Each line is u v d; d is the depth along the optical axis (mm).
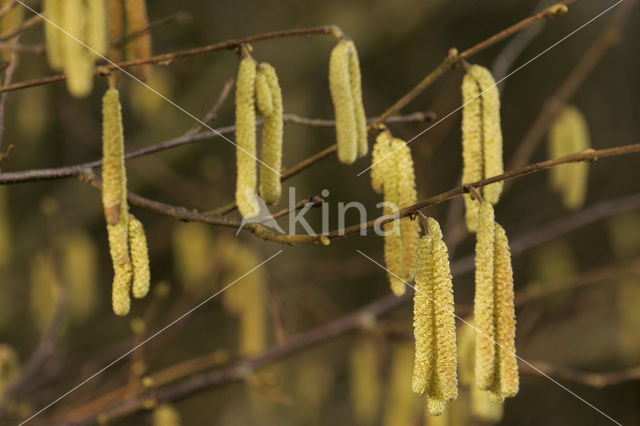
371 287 6379
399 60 6410
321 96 6047
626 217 5578
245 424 5598
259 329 3594
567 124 2988
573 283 3668
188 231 3988
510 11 6543
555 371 3182
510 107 6891
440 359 1533
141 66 2197
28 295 5121
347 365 5996
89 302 4102
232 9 5652
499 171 1911
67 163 5539
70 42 1815
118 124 1693
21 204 5293
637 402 6250
